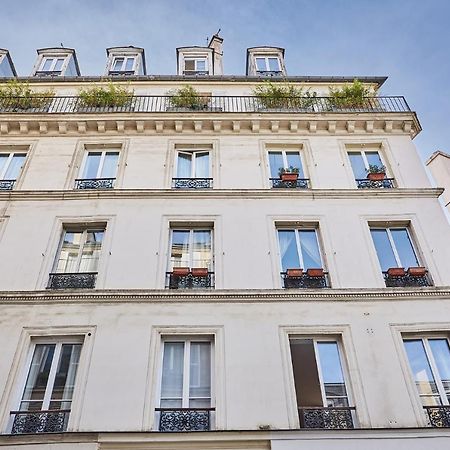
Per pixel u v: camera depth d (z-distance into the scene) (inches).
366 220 510.9
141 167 564.1
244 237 487.8
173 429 361.4
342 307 433.1
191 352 412.8
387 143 598.2
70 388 388.8
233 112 605.3
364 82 714.8
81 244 497.4
